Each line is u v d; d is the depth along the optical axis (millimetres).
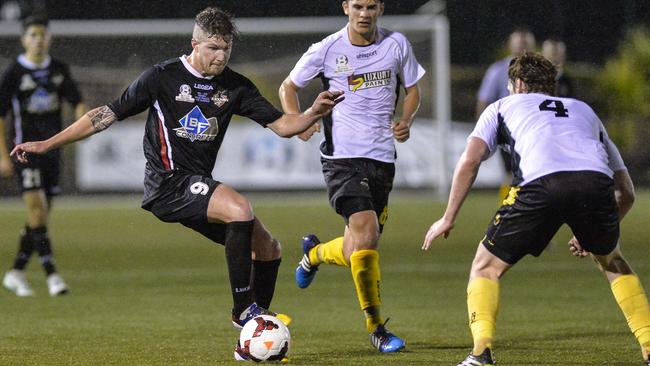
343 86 24609
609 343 23938
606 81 97062
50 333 26297
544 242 19578
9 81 35656
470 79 94000
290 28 79875
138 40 78188
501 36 97125
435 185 82125
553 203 18938
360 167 24391
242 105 21750
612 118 96875
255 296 22594
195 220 21469
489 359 18734
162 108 21531
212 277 40688
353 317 29516
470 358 18797
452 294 35031
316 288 37219
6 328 27312
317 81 77500
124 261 46906
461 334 25875
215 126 21625
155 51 78375
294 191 81562
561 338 24859
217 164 80625
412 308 31453
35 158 35250
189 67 21531
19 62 35781
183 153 21672
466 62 96938
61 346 23938
